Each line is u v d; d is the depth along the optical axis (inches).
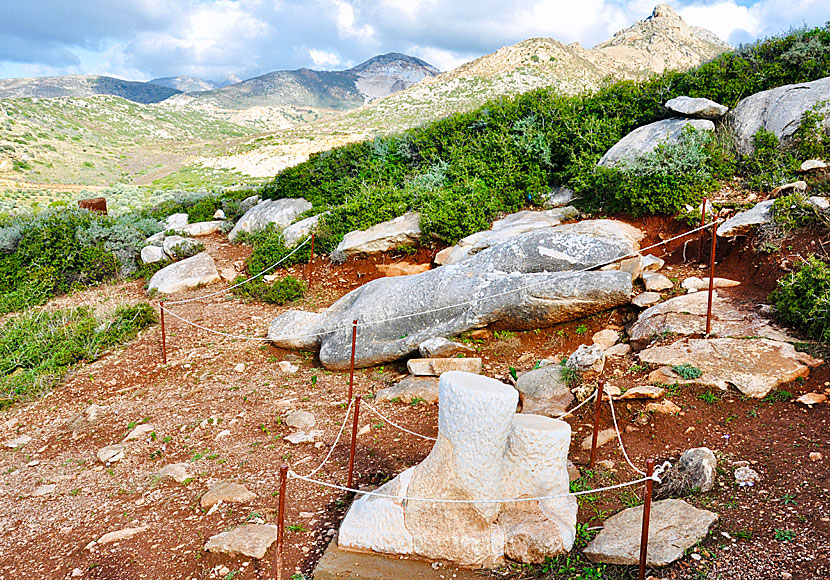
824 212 292.8
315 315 374.9
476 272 331.3
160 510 208.1
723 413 213.0
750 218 319.3
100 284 540.4
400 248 450.6
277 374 332.5
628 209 389.1
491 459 164.1
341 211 508.1
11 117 2755.9
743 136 406.9
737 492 172.7
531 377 263.3
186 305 453.7
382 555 166.7
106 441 270.5
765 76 450.6
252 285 468.4
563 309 304.8
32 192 1646.2
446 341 308.2
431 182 503.8
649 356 254.1
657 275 323.0
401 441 240.5
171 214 732.7
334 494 206.7
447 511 163.9
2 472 251.3
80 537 196.9
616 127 479.5
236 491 208.8
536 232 343.3
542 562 158.1
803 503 160.7
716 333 257.1
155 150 2844.5
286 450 243.1
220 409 291.0
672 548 147.6
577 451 216.5
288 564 170.2
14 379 346.9
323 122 2886.3
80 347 377.4
